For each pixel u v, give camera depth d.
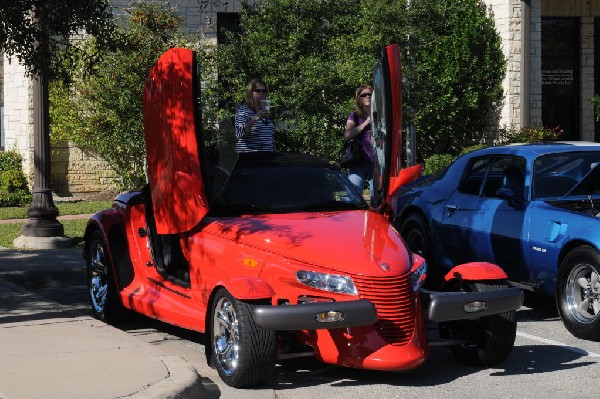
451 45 22.38
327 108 16.23
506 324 7.38
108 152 20.22
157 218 8.24
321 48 17.36
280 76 16.50
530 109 22.95
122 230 9.32
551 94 26.42
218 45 17.61
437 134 23.12
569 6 26.09
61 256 13.21
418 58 22.31
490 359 7.46
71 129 21.47
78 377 6.24
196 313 7.87
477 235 9.96
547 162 9.71
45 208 14.52
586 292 8.49
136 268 9.00
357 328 6.89
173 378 6.22
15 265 12.26
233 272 7.46
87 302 10.79
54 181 22.67
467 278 7.39
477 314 7.10
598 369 7.50
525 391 6.85
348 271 6.93
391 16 17.27
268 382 7.11
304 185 8.47
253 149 10.37
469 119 23.34
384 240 7.41
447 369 7.56
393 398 6.68
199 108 7.85
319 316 6.54
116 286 9.13
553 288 9.05
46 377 6.24
